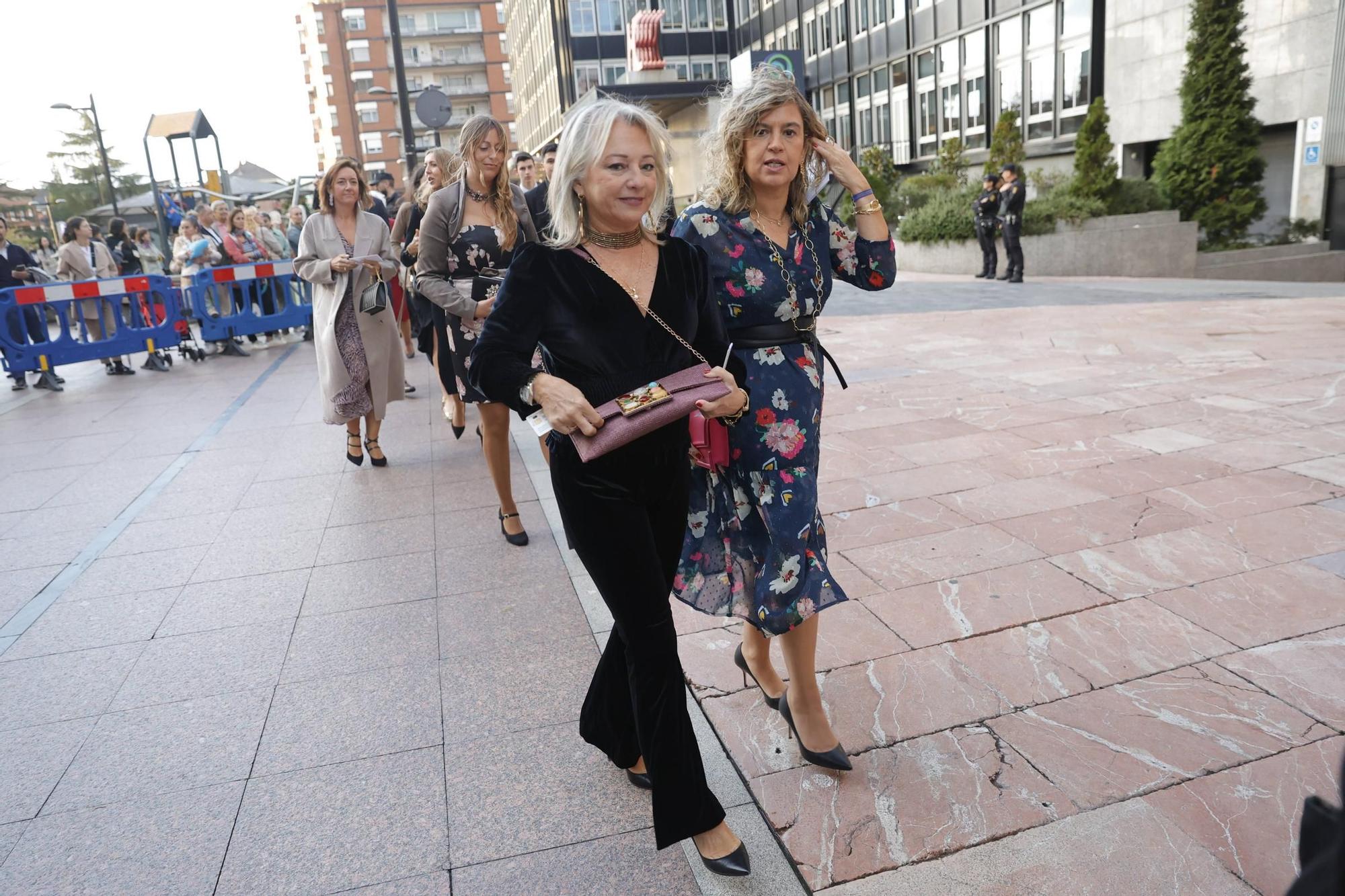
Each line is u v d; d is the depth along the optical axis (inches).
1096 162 710.5
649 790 99.2
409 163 597.3
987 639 125.5
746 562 99.2
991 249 645.9
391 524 189.8
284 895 86.4
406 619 144.6
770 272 94.2
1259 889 79.4
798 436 96.0
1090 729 104.0
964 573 146.3
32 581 168.6
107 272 464.8
